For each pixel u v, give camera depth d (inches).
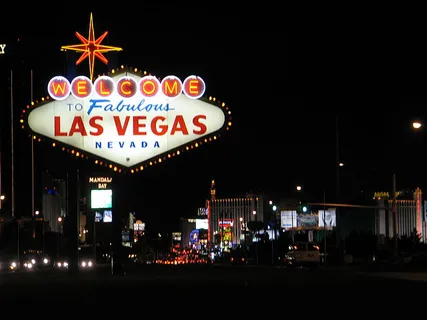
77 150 1492.4
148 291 895.1
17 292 887.1
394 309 695.1
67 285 1005.2
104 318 633.0
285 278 1205.7
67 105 1494.8
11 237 4517.7
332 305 730.2
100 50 1510.8
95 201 5743.1
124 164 1496.1
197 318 629.9
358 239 3440.0
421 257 2381.9
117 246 1593.3
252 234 6505.9
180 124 1497.3
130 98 1501.0
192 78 1501.0
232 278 1209.4
